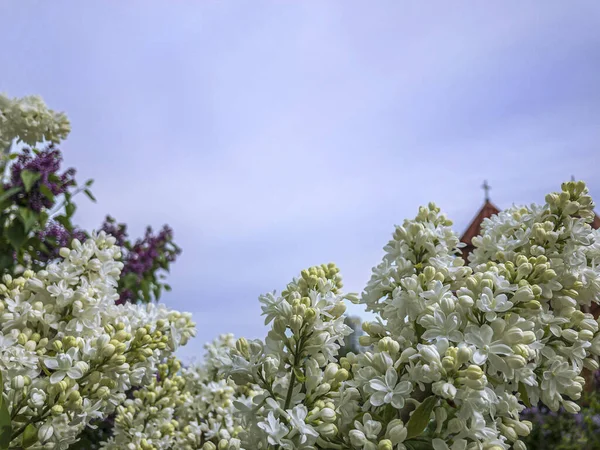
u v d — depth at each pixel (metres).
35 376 0.35
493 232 0.39
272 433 0.28
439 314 0.29
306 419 0.29
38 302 0.38
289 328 0.31
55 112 0.88
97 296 0.40
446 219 0.39
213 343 0.65
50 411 0.33
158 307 0.48
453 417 0.29
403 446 0.27
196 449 0.51
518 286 0.32
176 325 0.46
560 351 0.34
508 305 0.29
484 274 0.31
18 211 0.83
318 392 0.30
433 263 0.35
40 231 0.87
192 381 0.60
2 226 0.83
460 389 0.27
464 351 0.27
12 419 0.34
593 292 0.35
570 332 0.33
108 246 0.43
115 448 0.49
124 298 1.12
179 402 0.54
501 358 0.28
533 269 0.33
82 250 0.41
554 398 0.33
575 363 0.33
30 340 0.37
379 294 0.36
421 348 0.28
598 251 0.37
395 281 0.35
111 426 0.64
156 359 0.42
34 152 0.89
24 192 0.85
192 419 0.56
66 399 0.34
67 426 0.33
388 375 0.28
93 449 0.60
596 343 0.35
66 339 0.36
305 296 0.33
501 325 0.29
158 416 0.51
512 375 0.28
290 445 0.28
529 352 0.29
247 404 0.32
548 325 0.34
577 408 0.32
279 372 0.32
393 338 0.33
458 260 0.35
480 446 0.27
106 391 0.36
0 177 0.86
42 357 0.36
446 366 0.27
